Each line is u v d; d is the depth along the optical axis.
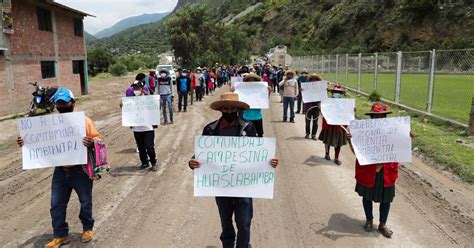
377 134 5.17
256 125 8.62
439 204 6.39
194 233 5.34
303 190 7.05
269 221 5.72
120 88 34.72
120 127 14.09
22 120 4.71
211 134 4.36
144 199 6.62
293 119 14.78
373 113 5.30
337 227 5.51
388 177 5.09
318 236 5.23
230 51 80.94
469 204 6.32
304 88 11.37
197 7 63.75
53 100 4.98
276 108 19.05
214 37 71.31
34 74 20.83
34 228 5.54
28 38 20.16
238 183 4.23
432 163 8.67
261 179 4.25
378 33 68.50
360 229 5.45
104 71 76.00
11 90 18.39
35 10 21.05
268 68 26.69
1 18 17.55
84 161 4.78
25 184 7.58
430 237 5.22
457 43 54.38
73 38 26.70
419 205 6.36
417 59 31.59
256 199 6.60
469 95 19.14
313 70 44.62
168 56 68.75
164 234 5.30
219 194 4.22
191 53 61.72
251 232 5.35
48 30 22.89
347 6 83.38
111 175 8.02
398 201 6.54
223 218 4.38
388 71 30.66
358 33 75.31
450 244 5.03
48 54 22.64
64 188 4.96
